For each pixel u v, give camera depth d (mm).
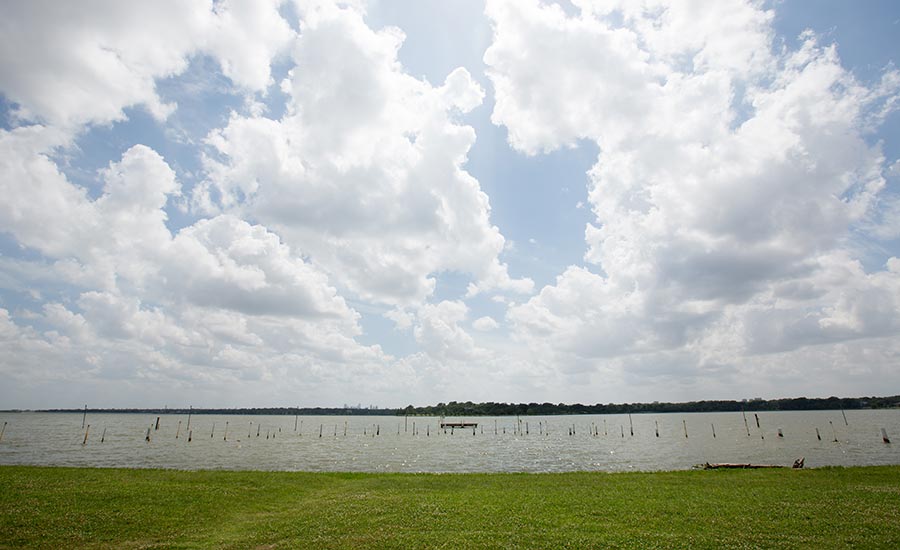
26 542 20156
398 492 32969
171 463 74688
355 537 21016
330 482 38000
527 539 20391
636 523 22969
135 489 31609
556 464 77312
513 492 32469
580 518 24078
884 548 18719
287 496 31625
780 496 29391
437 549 19125
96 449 101250
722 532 21172
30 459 78750
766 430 171875
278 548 19703
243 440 140750
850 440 119188
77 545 20047
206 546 20203
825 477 38625
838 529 21375
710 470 45844
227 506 27766
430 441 143125
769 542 19531
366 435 175125
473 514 25141
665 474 42781
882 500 27703
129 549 19734
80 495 29031
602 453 97938
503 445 125375
